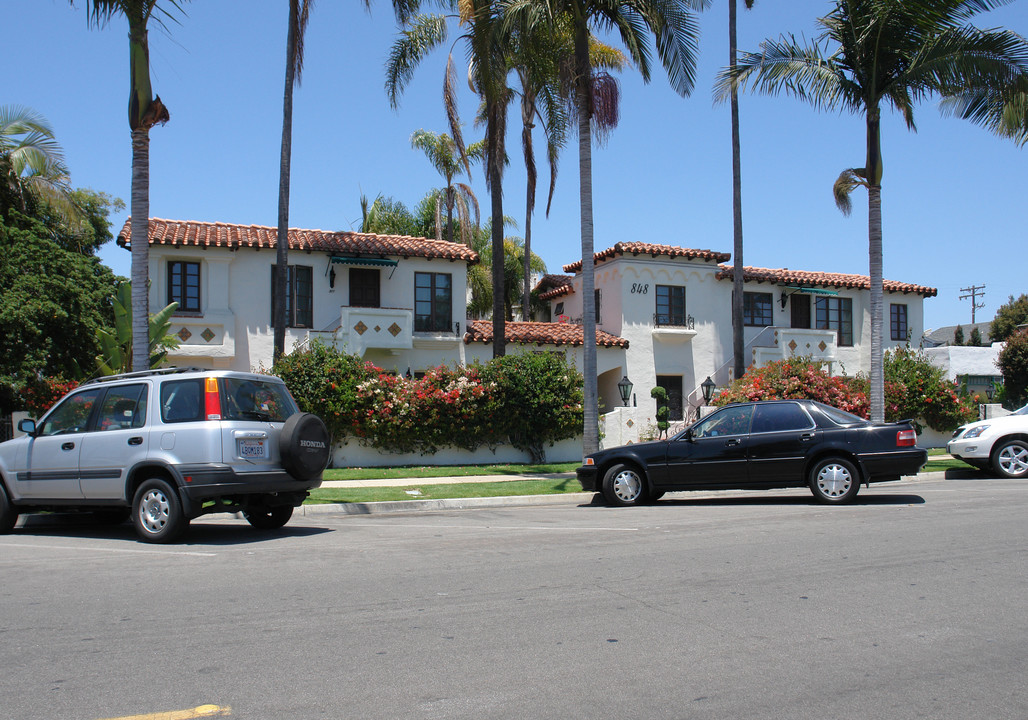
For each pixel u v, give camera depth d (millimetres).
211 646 5023
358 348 23500
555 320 33375
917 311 32094
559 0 16453
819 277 30578
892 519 9766
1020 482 14633
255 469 8922
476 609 5867
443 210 34469
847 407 21266
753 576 6820
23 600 6199
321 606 5969
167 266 22531
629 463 12789
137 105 13219
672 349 28469
